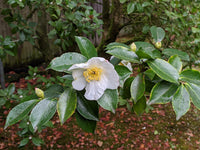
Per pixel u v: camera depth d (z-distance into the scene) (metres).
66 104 0.23
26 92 0.72
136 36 1.02
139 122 1.14
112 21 0.92
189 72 0.25
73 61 0.25
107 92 0.25
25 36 0.69
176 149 0.96
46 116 0.23
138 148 0.97
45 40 1.03
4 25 1.42
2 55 0.62
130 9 0.60
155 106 1.29
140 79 0.28
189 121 1.15
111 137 1.04
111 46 0.31
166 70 0.24
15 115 0.24
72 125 1.11
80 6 0.71
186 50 0.71
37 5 0.68
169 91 0.24
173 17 0.65
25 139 0.68
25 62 1.70
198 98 0.23
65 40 0.73
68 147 0.97
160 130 1.08
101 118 1.17
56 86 0.29
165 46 0.70
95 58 0.23
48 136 1.03
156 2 0.66
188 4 0.76
